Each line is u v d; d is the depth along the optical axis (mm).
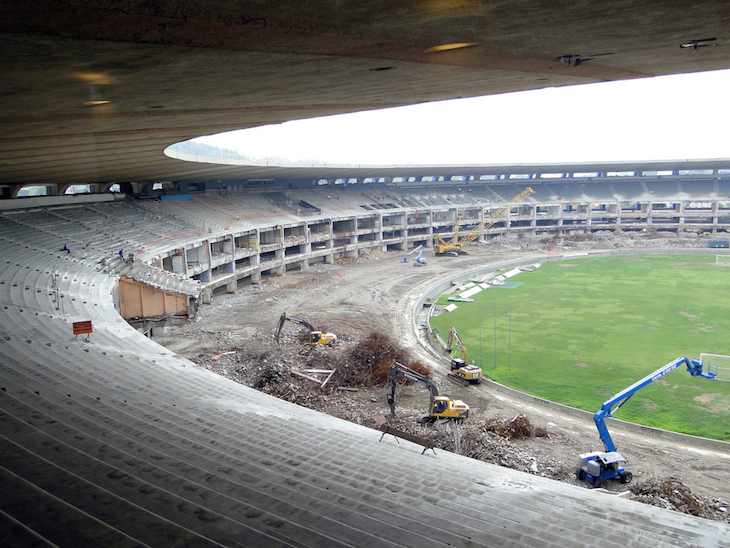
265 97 25266
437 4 12383
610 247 122625
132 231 72000
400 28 14406
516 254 116500
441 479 19797
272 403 28172
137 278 54594
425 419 37531
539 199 142625
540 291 82312
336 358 49031
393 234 125312
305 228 100812
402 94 27156
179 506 12789
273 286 85250
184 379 29125
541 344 56812
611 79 25125
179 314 56938
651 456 33469
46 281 46031
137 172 65812
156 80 19453
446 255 115875
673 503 27844
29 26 12164
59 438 17172
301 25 13680
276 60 17500
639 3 12883
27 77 17500
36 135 32000
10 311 35969
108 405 22172
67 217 69062
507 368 49875
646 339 57719
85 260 56250
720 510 27750
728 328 61000
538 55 18812
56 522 10906
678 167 136125
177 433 20156
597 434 36500
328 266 103312
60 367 26922
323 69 19406
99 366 28375
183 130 37062
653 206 142125
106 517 11680
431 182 144375
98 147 40125
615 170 140000
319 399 41250
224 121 33969
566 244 125875
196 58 16484
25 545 9664
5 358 26797
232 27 13422
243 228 86125
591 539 15484
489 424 37031
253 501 14258
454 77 22500
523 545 14117
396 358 48156
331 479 18000
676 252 116688
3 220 60750
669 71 23078
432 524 15281
